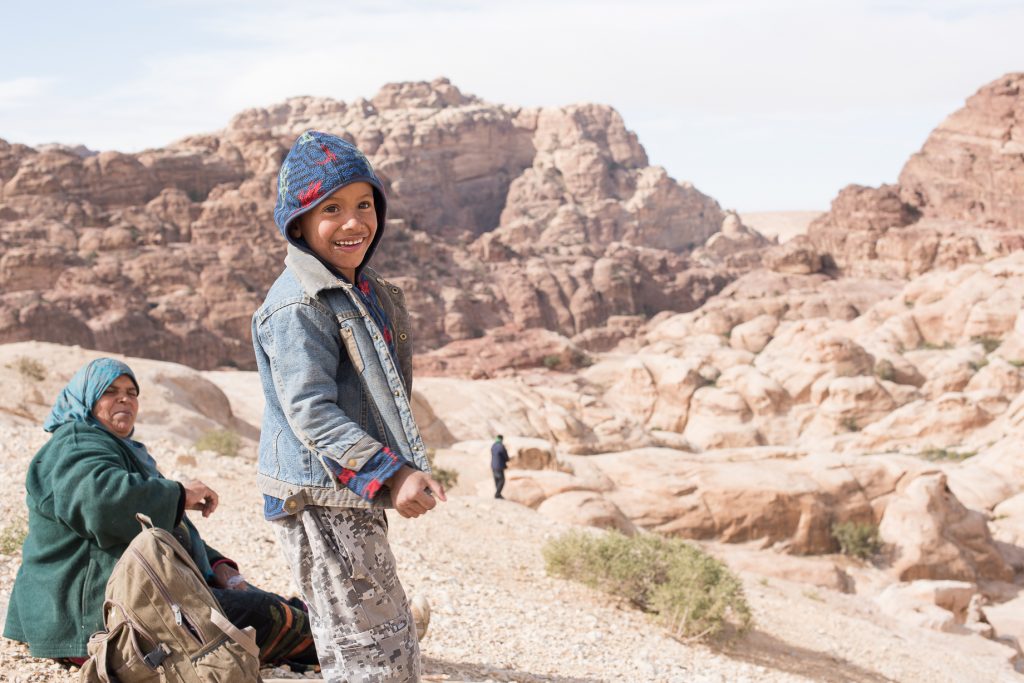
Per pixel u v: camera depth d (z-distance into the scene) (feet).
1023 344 250.98
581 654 24.67
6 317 281.74
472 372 322.34
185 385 99.30
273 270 363.97
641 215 652.07
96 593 12.32
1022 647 80.69
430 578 31.58
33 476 12.68
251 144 424.46
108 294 312.91
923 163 465.06
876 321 293.23
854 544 109.81
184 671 10.63
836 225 433.89
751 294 396.98
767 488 110.83
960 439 204.95
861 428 228.22
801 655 39.01
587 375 326.03
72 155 385.50
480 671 19.22
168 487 12.37
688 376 245.45
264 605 13.44
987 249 396.78
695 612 34.55
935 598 81.87
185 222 376.07
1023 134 437.58
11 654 12.81
